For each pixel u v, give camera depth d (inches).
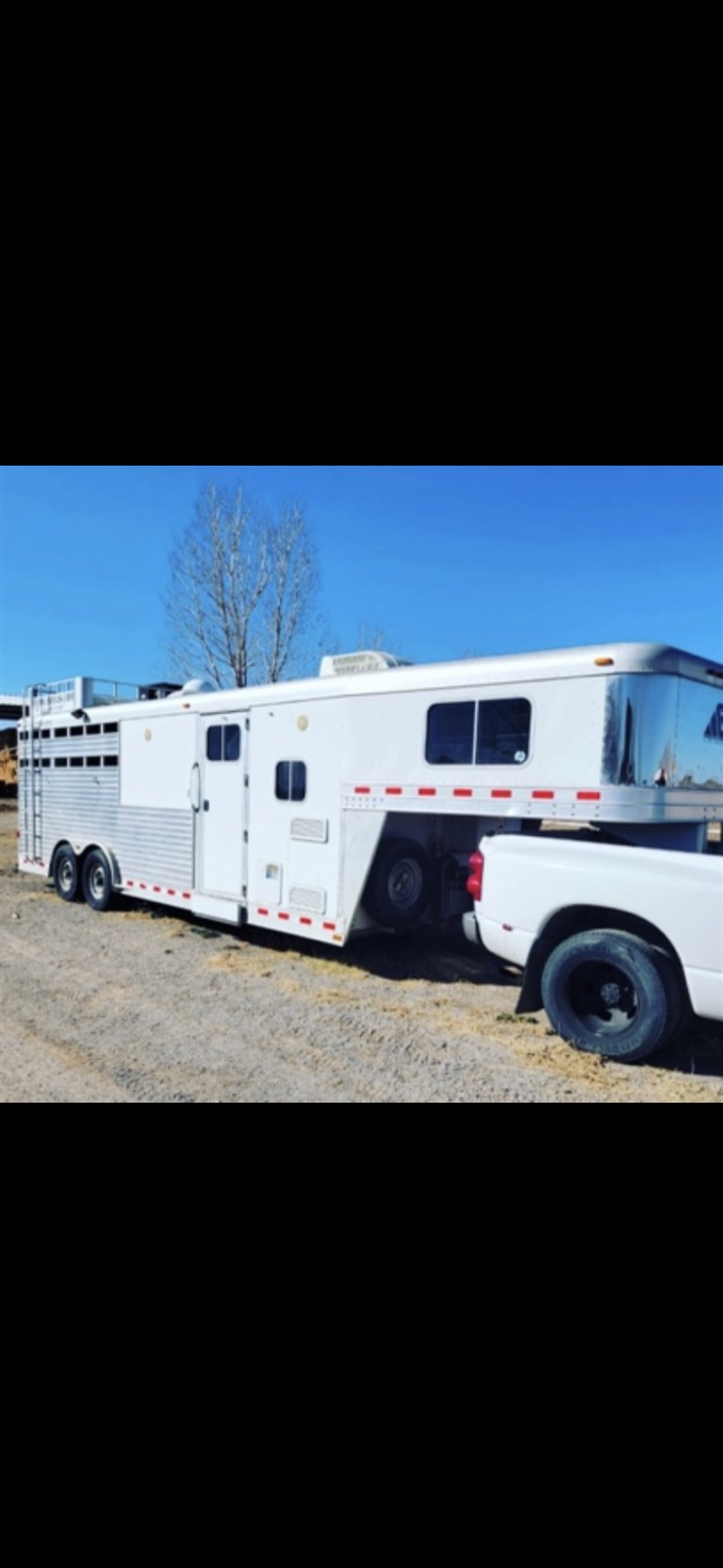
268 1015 181.0
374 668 219.0
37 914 310.0
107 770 311.1
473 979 217.9
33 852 369.1
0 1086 138.2
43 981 210.1
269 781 235.3
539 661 177.6
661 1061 156.2
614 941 156.1
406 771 200.1
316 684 221.6
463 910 239.1
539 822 222.1
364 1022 176.9
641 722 166.7
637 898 153.9
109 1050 156.3
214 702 255.4
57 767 347.9
